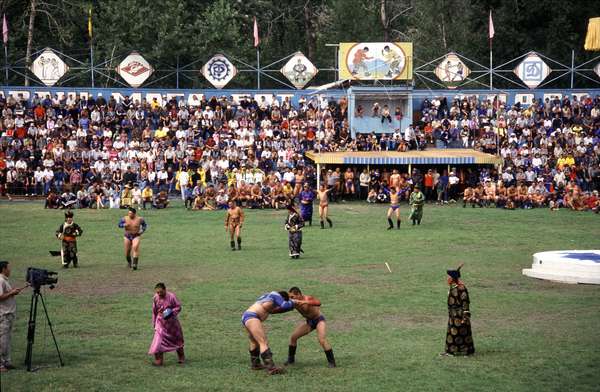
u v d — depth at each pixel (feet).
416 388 86.63
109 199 256.32
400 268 159.94
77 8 395.55
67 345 104.94
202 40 399.03
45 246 185.68
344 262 166.40
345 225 221.05
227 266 162.20
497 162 277.44
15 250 180.45
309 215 221.66
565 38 398.62
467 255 175.32
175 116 309.63
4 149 286.25
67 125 299.99
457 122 315.99
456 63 334.24
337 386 87.30
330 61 451.12
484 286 144.46
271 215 241.76
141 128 305.73
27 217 231.71
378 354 100.27
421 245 188.14
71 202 252.01
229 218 182.09
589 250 168.25
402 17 480.23
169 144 289.33
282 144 298.56
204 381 89.20
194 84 399.65
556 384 87.92
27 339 99.14
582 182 278.05
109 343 106.01
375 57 319.27
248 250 181.47
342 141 300.81
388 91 317.42
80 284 145.18
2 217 231.30
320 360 97.91
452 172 278.46
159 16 392.68
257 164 280.31
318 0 452.76
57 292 138.62
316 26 459.32
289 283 145.28
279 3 446.19
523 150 291.79
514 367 94.12
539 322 117.60
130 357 99.25
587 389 86.33
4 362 93.45
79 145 291.79
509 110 323.78
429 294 136.26
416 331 112.16
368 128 316.81
